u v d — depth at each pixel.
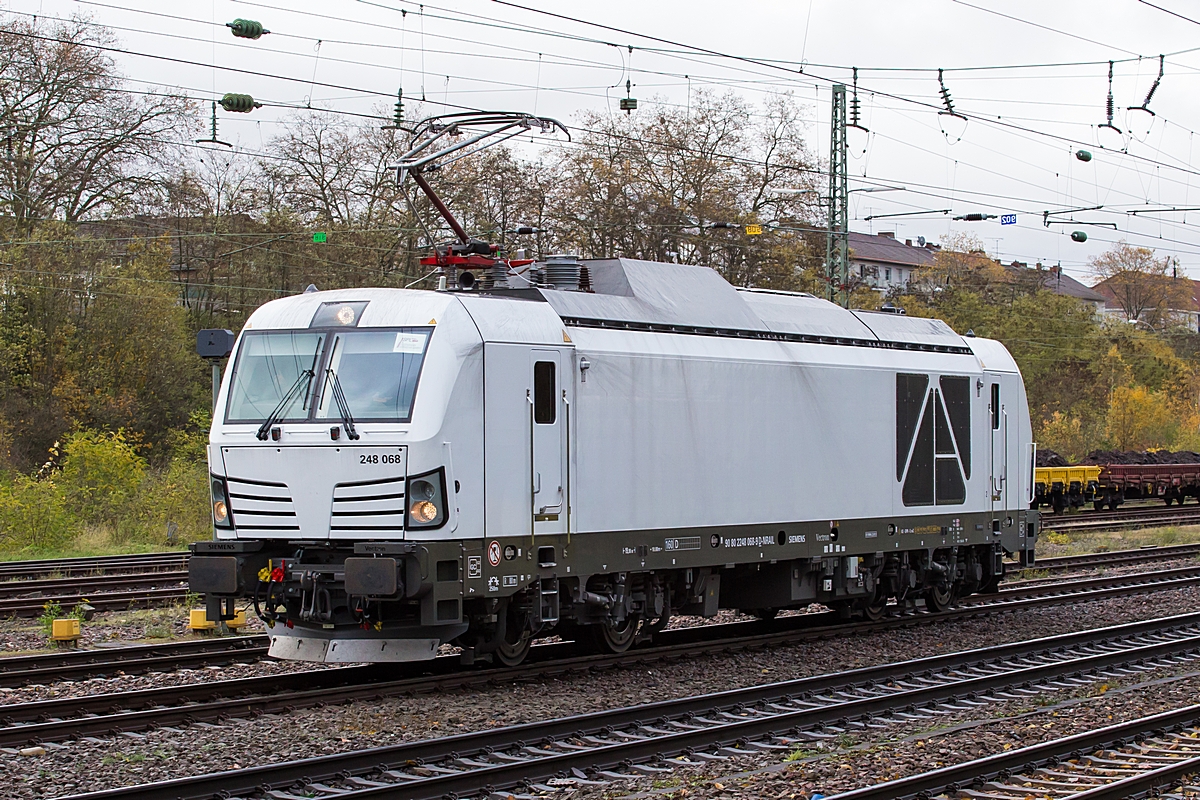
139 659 12.42
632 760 8.94
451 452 11.07
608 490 12.66
